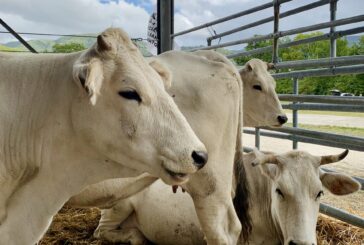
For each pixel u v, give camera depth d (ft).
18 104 8.54
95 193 12.15
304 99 18.85
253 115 20.18
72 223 17.81
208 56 12.32
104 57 7.65
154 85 7.89
